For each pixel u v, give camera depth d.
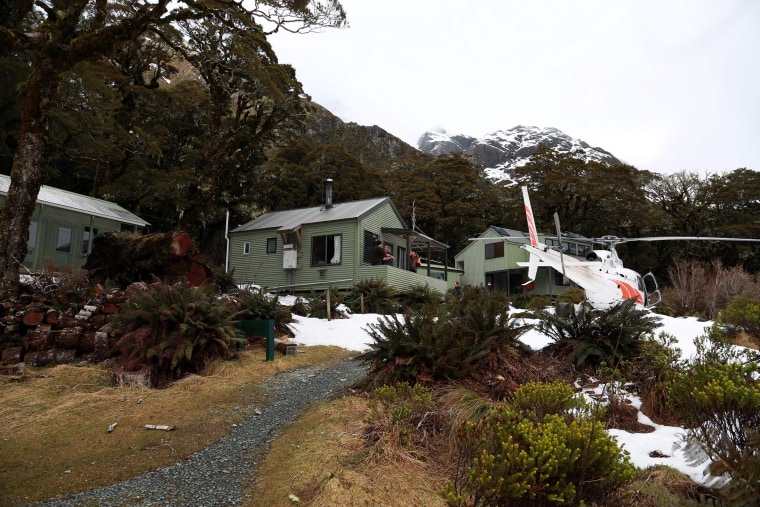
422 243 23.31
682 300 18.42
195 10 12.37
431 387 5.38
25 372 6.54
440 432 4.32
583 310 6.59
